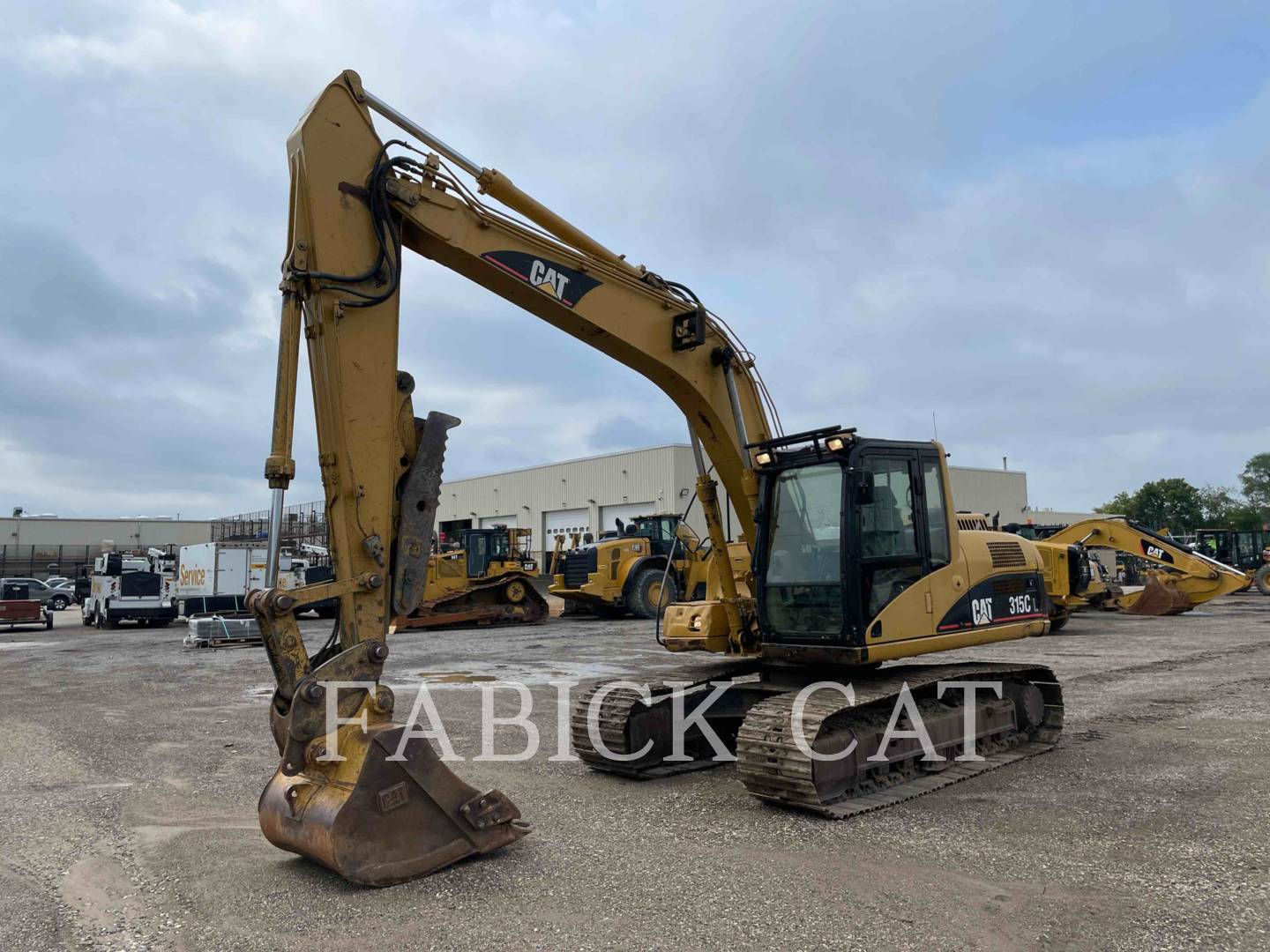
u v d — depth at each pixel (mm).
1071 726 9477
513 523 51281
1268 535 35156
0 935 4473
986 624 8148
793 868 5250
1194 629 20094
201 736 9617
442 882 5039
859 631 6977
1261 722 9438
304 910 4672
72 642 23047
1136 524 25000
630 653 16797
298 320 5375
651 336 7266
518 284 6422
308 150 5406
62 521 76188
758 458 7734
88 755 8758
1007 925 4387
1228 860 5254
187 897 4910
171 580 34219
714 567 8398
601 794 7098
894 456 7508
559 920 4496
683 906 4672
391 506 5465
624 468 44312
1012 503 53469
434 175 5922
